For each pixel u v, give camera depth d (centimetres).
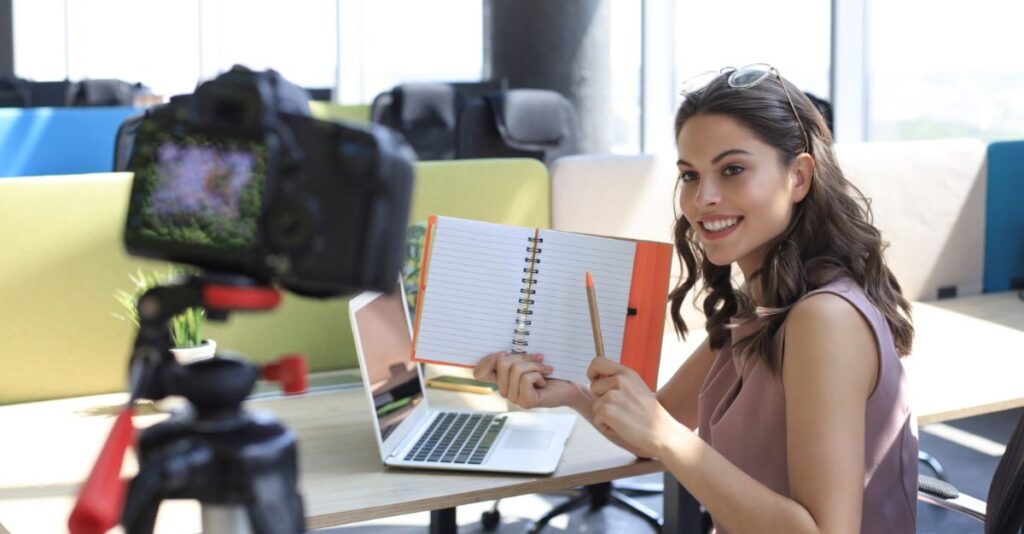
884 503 144
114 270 208
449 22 831
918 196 292
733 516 137
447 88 551
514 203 245
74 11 1255
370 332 167
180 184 61
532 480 157
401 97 543
